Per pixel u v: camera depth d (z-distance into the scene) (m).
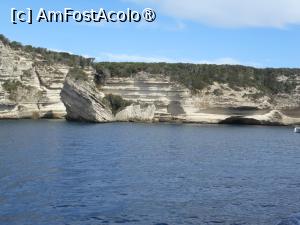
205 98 131.00
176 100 128.12
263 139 90.12
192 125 122.25
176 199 31.86
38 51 133.75
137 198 31.78
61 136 76.00
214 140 82.94
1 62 120.50
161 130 100.75
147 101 128.25
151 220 26.69
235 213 28.58
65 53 138.62
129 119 125.00
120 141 72.75
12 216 26.34
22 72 123.56
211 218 27.39
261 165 51.12
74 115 117.75
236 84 138.00
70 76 115.94
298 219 23.58
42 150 55.72
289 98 141.62
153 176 40.50
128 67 132.50
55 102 125.50
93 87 117.69
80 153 54.75
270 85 144.62
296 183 39.38
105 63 137.88
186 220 26.88
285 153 66.25
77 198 31.03
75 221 26.02
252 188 36.56
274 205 30.80
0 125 96.12
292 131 115.69
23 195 31.17
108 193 32.94
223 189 35.81
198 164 49.59
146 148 64.62
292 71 147.75
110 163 47.47
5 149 55.09
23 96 120.12
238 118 133.00
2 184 34.19
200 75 136.62
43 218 26.27
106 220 26.44
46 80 125.75
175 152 61.06
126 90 129.88
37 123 104.94
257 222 26.73
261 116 134.50
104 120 119.31
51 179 37.06
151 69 131.38
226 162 52.38
